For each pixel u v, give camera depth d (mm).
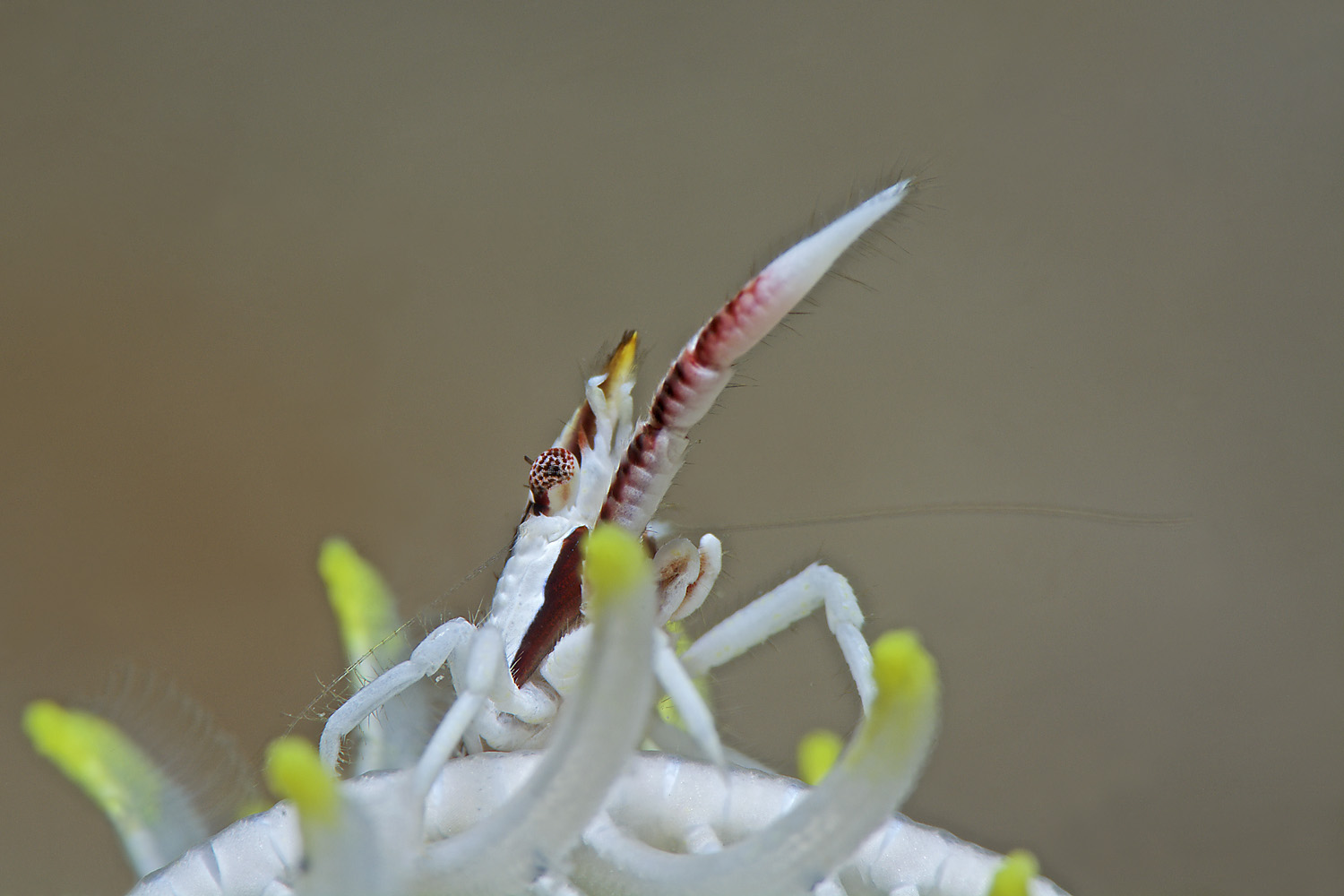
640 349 141
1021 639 208
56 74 249
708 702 137
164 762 136
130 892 129
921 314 257
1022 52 275
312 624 179
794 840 123
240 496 208
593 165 266
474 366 241
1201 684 210
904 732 123
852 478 232
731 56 277
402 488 219
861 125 267
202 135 254
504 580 138
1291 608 221
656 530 139
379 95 268
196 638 180
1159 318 266
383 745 135
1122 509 230
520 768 129
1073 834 184
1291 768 199
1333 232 273
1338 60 279
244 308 242
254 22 260
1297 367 260
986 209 268
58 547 200
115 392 230
